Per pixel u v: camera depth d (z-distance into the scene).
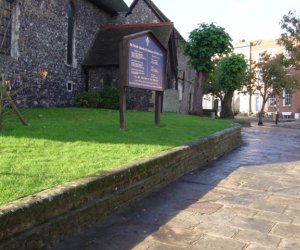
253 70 30.94
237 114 50.53
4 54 15.59
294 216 5.50
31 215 3.85
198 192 6.65
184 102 31.05
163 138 9.06
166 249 4.26
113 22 25.28
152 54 10.55
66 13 20.03
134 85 9.80
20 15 16.33
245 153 11.52
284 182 7.59
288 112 48.50
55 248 4.15
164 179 6.96
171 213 5.47
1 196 4.10
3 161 5.72
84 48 21.97
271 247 4.39
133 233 4.69
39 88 17.97
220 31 23.22
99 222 4.97
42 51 18.06
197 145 8.78
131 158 6.43
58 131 8.91
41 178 4.89
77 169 5.45
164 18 27.33
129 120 12.68
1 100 8.50
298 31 28.81
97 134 8.90
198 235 4.70
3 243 3.52
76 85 21.23
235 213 5.56
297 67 30.53
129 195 5.71
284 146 13.64
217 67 30.44
